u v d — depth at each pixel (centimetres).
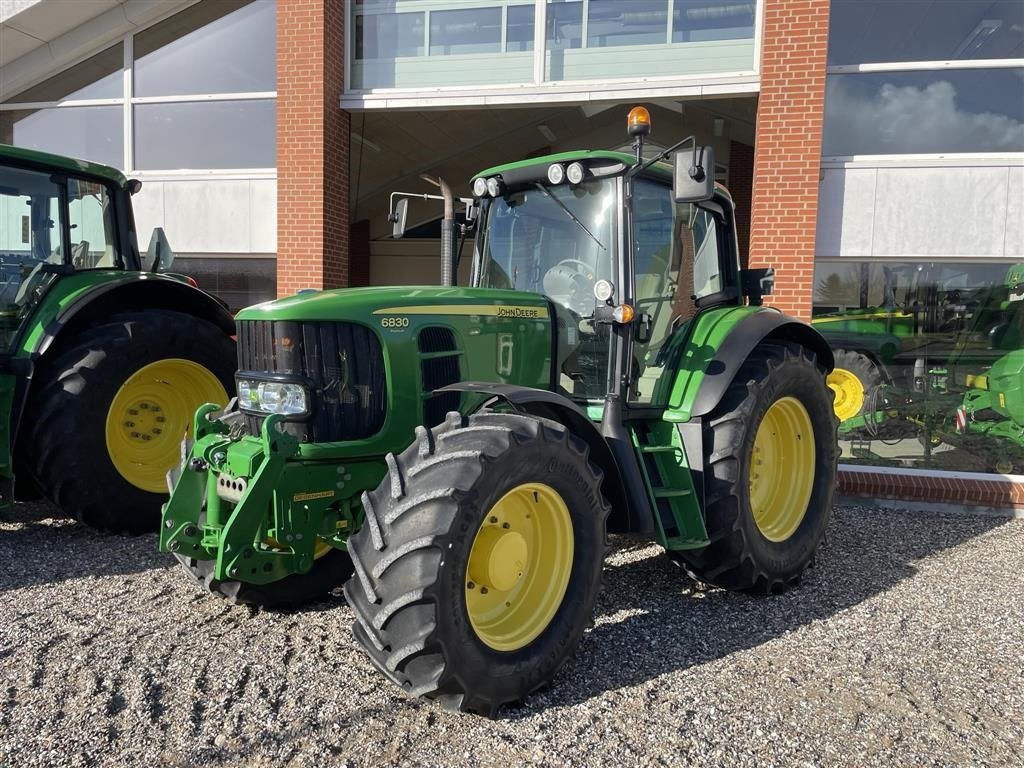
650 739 250
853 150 644
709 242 440
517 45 744
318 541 338
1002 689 290
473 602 275
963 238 616
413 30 769
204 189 805
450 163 1208
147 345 476
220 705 265
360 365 313
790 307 639
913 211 624
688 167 307
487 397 343
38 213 479
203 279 835
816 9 619
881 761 240
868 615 364
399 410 319
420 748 242
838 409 666
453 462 258
